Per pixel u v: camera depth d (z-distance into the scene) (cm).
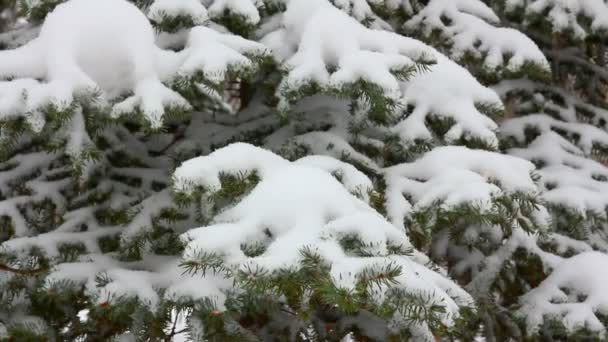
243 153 247
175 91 275
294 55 291
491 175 277
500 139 446
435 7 443
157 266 277
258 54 285
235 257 201
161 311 246
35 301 291
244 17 301
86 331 295
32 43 267
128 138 347
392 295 196
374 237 198
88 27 263
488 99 320
